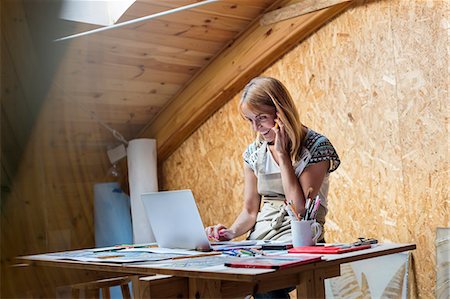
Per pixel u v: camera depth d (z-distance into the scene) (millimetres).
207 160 3930
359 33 3102
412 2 2873
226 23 3383
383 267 2928
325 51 3264
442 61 2766
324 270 1545
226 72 3598
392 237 2967
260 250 1714
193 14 3180
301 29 3262
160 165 4270
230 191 3783
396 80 2949
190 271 1303
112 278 1659
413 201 2881
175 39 3336
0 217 432
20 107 442
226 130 3799
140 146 3768
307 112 3367
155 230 1929
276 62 3529
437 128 2789
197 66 3707
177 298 1374
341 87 3195
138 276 1581
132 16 2975
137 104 3762
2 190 434
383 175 3010
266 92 2064
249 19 3430
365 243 1753
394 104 2959
